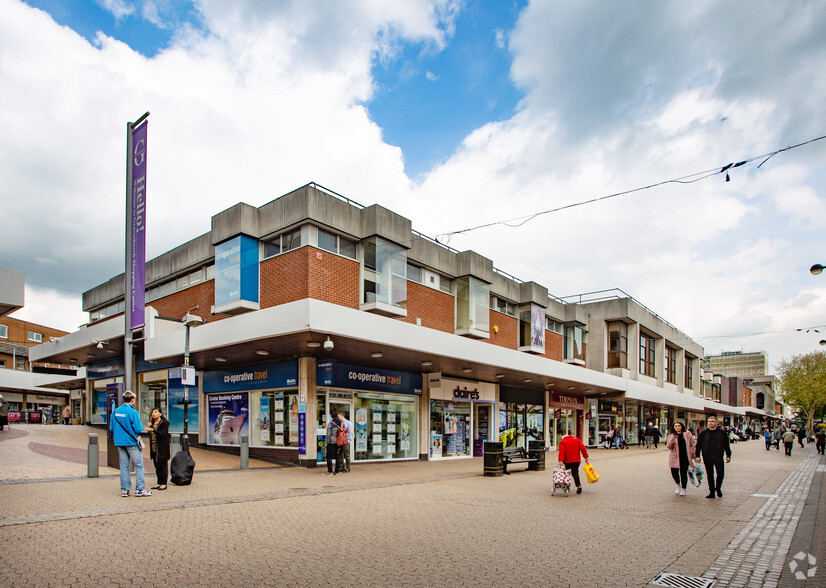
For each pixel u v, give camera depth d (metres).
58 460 12.77
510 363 18.53
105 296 25.92
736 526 8.01
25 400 41.53
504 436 21.75
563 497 10.76
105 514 7.39
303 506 8.85
